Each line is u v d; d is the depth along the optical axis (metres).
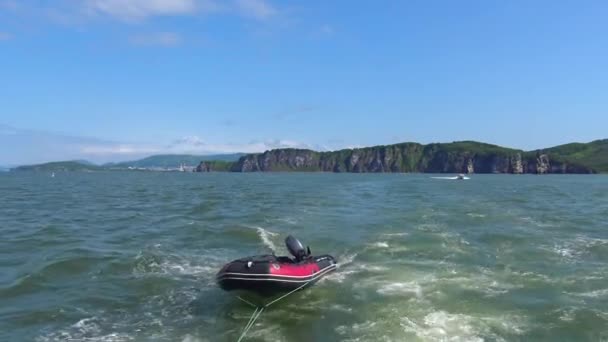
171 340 9.18
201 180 115.75
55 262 14.68
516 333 9.43
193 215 28.33
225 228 22.03
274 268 11.29
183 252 16.95
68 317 10.34
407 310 10.70
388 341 9.00
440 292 12.03
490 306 10.98
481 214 27.81
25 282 12.72
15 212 30.45
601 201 40.16
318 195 48.12
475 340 9.06
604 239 19.30
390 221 24.64
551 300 11.41
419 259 15.70
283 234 20.72
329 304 11.20
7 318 10.19
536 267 14.62
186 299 11.67
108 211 31.23
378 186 73.31
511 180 114.56
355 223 23.98
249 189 62.94
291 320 10.23
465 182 96.38
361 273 13.93
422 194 50.00
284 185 78.75
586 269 14.35
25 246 17.78
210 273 14.10
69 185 77.81
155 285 12.79
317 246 18.16
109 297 11.74
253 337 9.32
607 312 10.57
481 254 16.42
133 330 9.68
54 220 25.95
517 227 22.61
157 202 39.09
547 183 90.62
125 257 15.81
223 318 10.39
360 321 10.09
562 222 24.58
